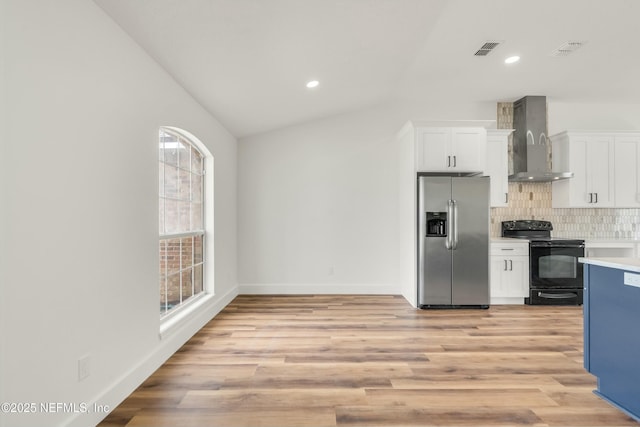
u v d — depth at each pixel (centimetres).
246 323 376
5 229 137
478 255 439
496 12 285
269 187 521
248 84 341
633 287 195
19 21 144
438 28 309
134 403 213
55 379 162
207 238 407
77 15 179
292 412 204
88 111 187
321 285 520
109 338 205
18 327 143
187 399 218
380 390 230
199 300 376
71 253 174
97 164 194
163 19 217
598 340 221
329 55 320
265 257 521
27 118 148
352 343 316
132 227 231
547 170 523
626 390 201
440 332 347
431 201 438
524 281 456
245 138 520
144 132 247
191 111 338
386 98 496
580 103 525
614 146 491
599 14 289
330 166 521
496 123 523
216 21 232
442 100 516
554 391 229
